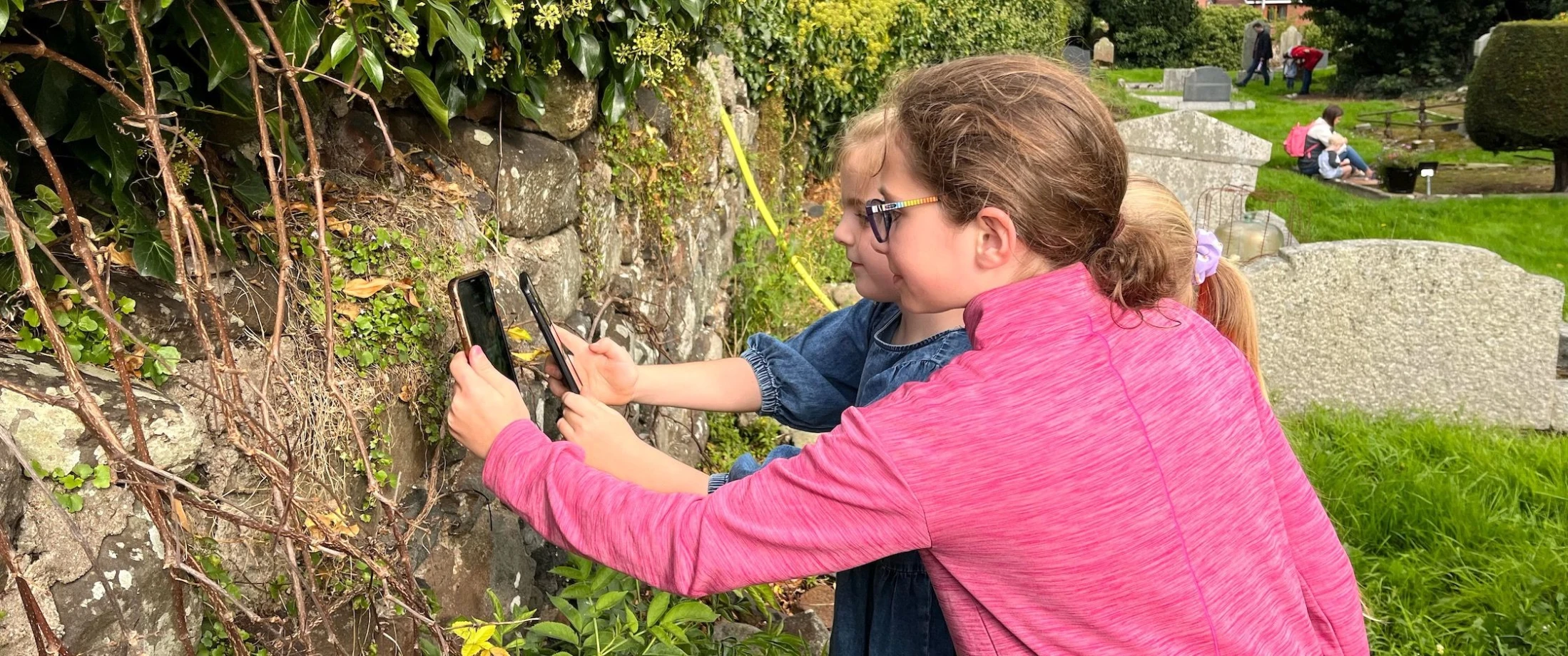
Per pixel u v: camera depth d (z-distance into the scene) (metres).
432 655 1.72
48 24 1.38
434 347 1.91
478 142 2.22
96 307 1.23
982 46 10.68
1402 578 3.42
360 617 1.69
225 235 1.58
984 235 1.26
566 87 2.49
